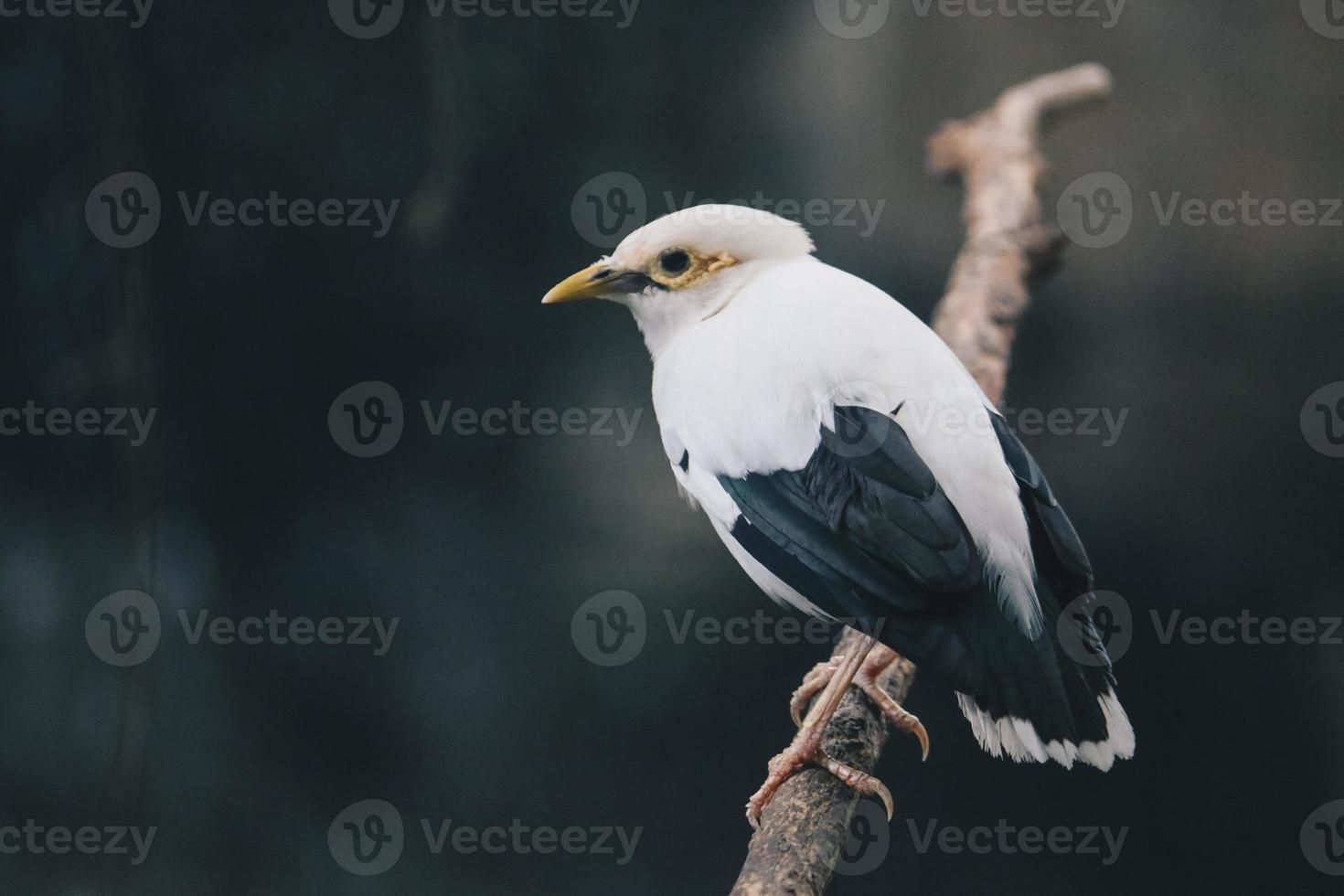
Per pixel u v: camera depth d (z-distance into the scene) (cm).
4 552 1350
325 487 1541
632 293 633
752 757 1488
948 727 1537
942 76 1642
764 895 446
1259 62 1572
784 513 532
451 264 1548
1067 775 1503
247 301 1505
